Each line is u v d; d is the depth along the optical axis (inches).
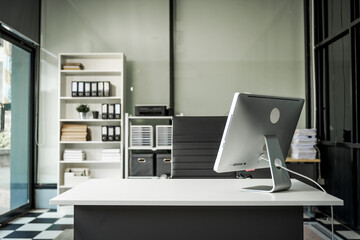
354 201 139.6
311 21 181.2
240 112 63.4
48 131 183.0
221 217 60.6
